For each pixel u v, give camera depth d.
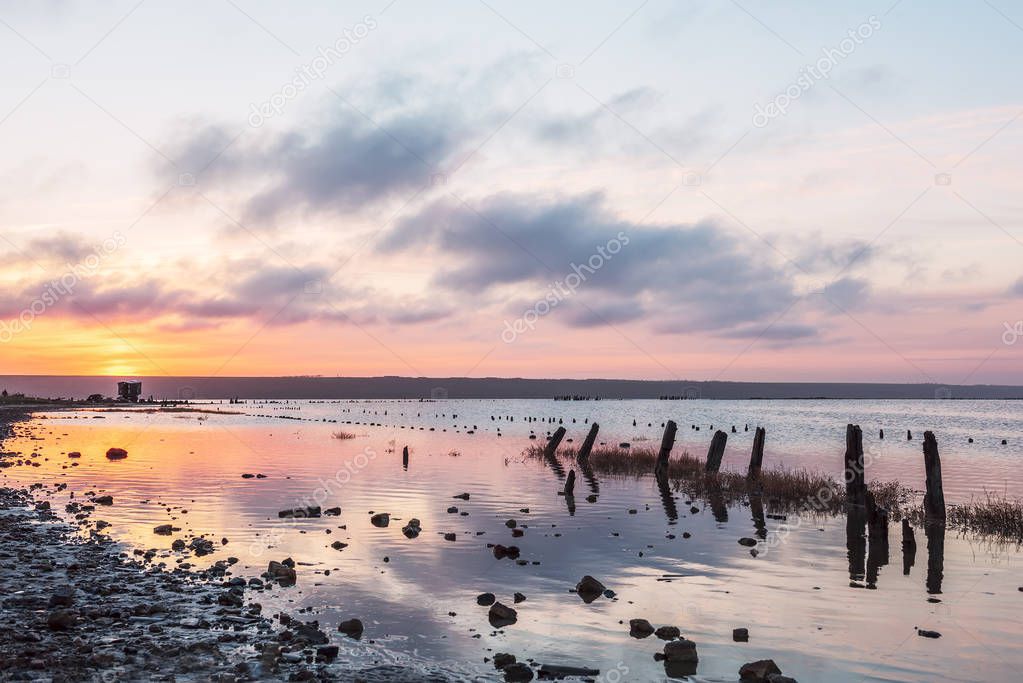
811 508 29.67
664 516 27.14
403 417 130.50
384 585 16.89
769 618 15.14
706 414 176.62
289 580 17.03
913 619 15.23
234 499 29.30
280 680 11.18
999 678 12.15
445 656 12.56
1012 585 18.06
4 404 130.00
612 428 102.25
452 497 31.03
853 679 12.05
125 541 20.89
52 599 14.52
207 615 14.23
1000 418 158.75
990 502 30.64
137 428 75.62
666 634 13.88
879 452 62.78
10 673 10.93
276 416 117.62
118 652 12.03
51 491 30.56
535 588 16.97
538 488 34.41
